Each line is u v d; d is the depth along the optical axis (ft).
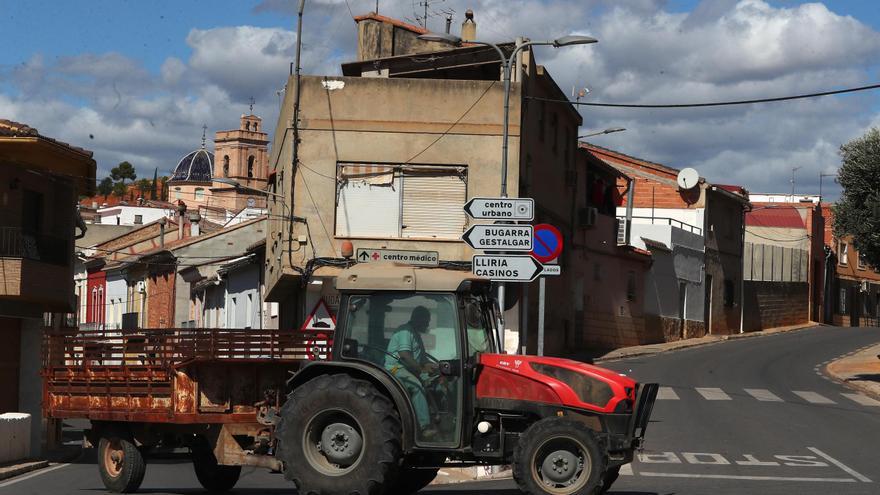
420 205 102.22
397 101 102.42
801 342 171.42
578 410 39.78
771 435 73.82
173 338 49.11
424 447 39.58
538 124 117.29
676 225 186.80
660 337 167.22
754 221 229.45
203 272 173.06
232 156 434.71
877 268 109.81
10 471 64.69
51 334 51.96
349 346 40.96
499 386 40.37
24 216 89.66
